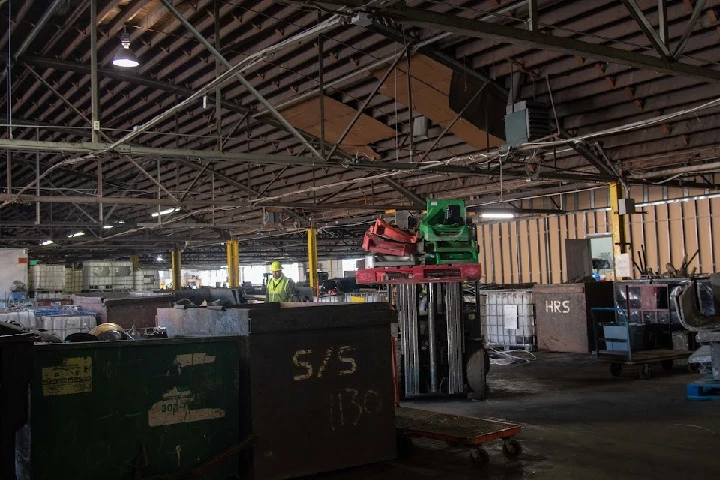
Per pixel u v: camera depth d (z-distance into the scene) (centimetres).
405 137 1738
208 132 1867
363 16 638
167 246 3575
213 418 544
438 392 984
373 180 2141
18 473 498
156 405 518
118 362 505
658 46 777
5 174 2392
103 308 1162
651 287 1391
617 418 823
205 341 544
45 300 1736
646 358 1149
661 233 2070
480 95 1445
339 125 1681
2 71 1455
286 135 1839
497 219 2619
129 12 1198
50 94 1658
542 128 1344
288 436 566
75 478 480
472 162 1614
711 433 732
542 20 1113
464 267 974
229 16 1218
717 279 1116
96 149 1109
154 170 2270
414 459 651
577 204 2317
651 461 628
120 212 3091
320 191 2384
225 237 3184
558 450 677
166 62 1469
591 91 1329
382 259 1007
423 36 1238
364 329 615
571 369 1277
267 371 562
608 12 1059
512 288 1884
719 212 1922
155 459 514
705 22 1036
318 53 1340
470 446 625
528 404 935
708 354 1022
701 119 1400
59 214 3059
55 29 1284
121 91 1634
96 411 492
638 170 1819
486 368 1005
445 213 996
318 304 700
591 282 1538
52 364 478
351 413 600
